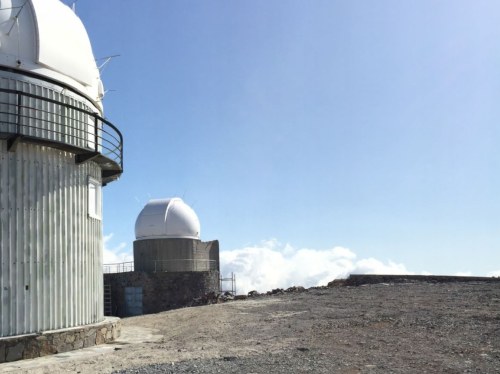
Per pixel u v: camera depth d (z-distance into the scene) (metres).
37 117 13.12
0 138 12.33
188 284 35.62
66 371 9.98
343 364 8.69
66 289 13.51
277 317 16.95
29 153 12.95
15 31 12.91
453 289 20.12
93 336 13.82
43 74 13.33
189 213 39.72
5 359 11.54
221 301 31.48
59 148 13.52
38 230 12.95
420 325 12.43
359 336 11.66
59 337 12.66
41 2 13.77
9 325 12.09
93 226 15.01
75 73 14.27
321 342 11.18
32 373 10.02
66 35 14.10
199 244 40.00
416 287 22.39
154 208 39.19
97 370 9.78
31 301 12.58
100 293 15.40
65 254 13.57
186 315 20.97
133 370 9.31
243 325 15.64
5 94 12.63
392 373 7.88
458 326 11.84
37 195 13.02
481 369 7.88
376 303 17.97
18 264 12.43
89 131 15.00
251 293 31.02
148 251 38.28
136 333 16.52
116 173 16.95
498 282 22.09
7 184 12.46
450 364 8.27
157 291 34.84
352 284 27.81
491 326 11.48
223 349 11.25
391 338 11.06
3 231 12.26
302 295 24.95
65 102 13.91
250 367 8.77
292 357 9.52
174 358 10.48
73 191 14.05
